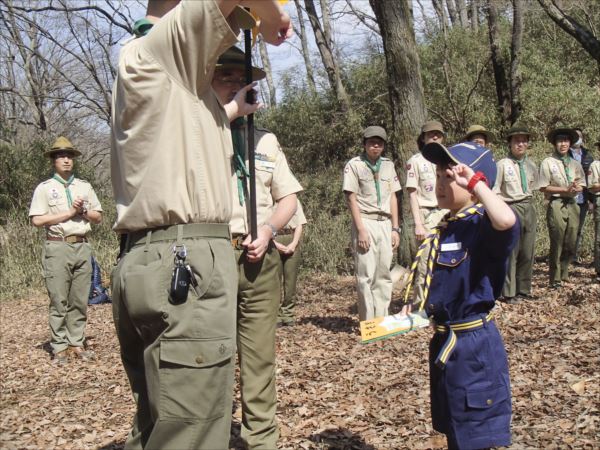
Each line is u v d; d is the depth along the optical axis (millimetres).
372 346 7520
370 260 7938
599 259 10734
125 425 5543
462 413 3418
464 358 3410
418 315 3441
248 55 3533
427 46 21859
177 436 2719
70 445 5125
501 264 3396
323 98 22531
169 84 2775
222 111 3000
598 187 10852
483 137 9438
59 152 8414
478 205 3453
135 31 3043
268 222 4133
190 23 2701
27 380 7449
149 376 2785
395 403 5465
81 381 7219
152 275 2746
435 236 3555
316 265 14836
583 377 5723
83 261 8406
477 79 18031
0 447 5133
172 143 2785
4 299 14789
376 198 7969
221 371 2750
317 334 8539
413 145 11219
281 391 6035
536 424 4730
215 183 2848
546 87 19078
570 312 8539
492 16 18109
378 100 21219
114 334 9789
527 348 6895
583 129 17766
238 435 4863
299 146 22250
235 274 2883
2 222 18125
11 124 28875
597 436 4457
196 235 2805
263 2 2926
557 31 21375
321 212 17406
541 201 14148
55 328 8281
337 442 4664
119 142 2857
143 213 2797
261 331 4148
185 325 2713
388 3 11273
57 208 8320
